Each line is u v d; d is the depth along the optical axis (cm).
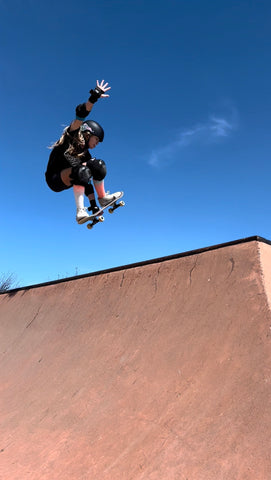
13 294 1003
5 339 806
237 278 439
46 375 565
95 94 398
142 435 344
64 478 342
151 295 550
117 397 416
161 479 288
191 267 521
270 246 473
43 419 459
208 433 303
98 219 430
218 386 339
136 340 491
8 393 577
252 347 352
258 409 294
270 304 379
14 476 372
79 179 421
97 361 509
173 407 352
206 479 269
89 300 683
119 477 312
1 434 470
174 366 402
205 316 431
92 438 378
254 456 265
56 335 671
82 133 423
